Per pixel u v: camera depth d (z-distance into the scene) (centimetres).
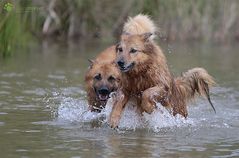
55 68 3019
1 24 3247
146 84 1839
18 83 2533
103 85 1955
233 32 4688
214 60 3456
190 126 1794
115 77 1978
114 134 1670
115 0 4509
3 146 1503
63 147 1503
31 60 3303
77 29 4559
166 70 1870
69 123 1811
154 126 1777
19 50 3756
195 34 4572
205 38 4584
